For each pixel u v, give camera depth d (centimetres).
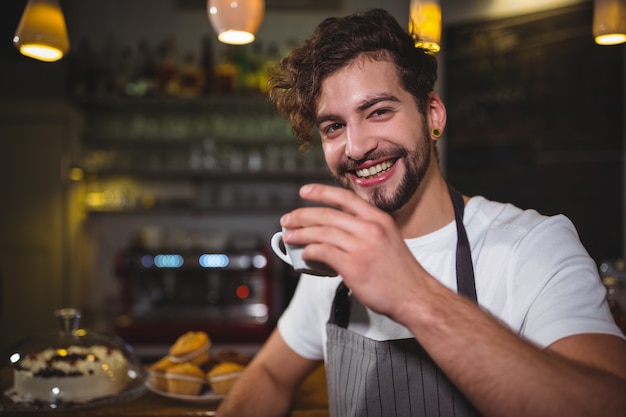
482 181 312
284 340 137
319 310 130
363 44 100
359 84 99
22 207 368
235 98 335
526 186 301
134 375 149
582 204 287
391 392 105
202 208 364
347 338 112
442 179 115
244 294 320
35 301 367
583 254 95
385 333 112
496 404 72
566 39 286
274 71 122
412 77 102
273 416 132
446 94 323
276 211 379
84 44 346
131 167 351
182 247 336
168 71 341
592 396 71
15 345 150
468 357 73
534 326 89
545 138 295
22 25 142
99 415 134
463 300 77
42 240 368
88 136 354
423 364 103
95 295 380
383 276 75
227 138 353
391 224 76
